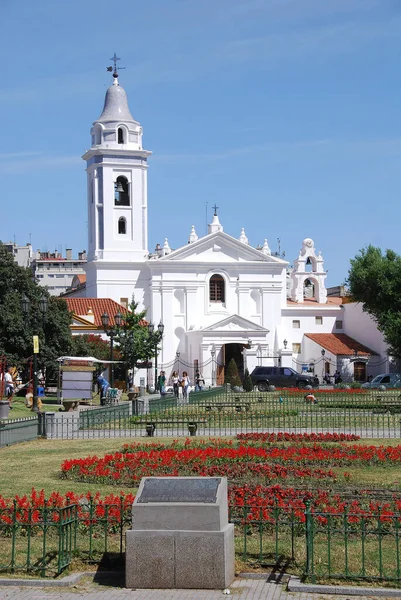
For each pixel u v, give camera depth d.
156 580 13.82
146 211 100.12
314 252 108.00
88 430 36.88
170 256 98.31
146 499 14.11
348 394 62.25
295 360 102.94
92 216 100.38
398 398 57.69
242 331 95.50
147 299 98.88
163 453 26.34
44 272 189.00
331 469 25.19
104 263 97.88
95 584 14.13
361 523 15.27
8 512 17.41
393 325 86.06
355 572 14.50
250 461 26.12
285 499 18.89
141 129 101.19
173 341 98.06
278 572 14.59
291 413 44.66
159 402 49.56
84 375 53.09
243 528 15.88
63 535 15.63
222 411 46.19
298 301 106.69
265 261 100.56
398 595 13.45
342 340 102.44
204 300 98.94
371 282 90.19
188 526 13.88
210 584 13.73
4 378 54.66
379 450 27.25
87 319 88.50
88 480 23.30
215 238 99.62
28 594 13.63
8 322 64.12
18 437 33.12
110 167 99.06
